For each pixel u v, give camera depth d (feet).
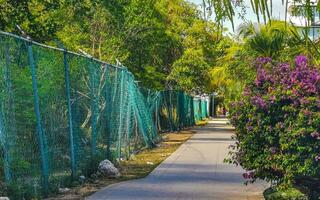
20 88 30.50
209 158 58.08
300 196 27.40
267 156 26.40
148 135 73.67
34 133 31.96
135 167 50.72
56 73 36.52
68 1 54.29
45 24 50.65
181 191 36.24
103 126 48.57
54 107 35.83
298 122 24.40
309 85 25.12
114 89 53.11
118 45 84.33
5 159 28.63
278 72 26.94
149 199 33.27
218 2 10.09
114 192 35.91
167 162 54.60
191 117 149.59
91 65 44.98
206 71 133.08
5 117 28.73
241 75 75.36
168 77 132.16
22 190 29.84
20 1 46.60
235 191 36.09
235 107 28.50
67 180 37.60
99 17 75.97
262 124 26.23
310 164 24.41
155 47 111.75
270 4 9.80
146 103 76.79
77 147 40.14
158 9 106.83
